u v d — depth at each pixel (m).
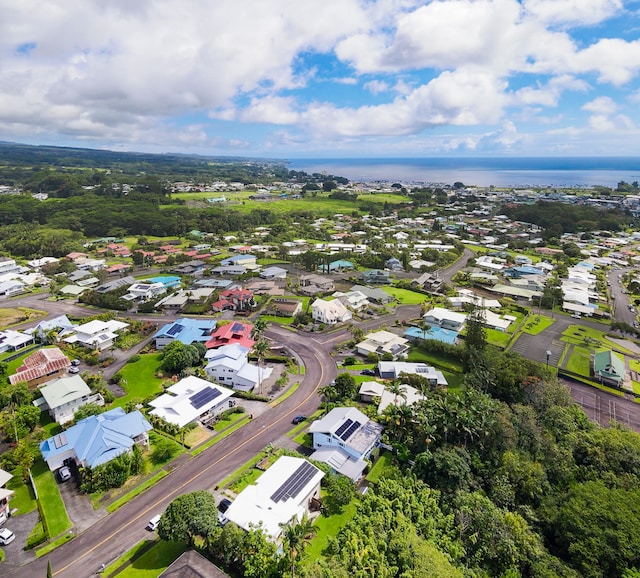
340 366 94.12
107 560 46.09
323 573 42.66
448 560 47.75
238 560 45.34
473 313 121.62
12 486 56.62
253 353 96.44
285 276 166.62
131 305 130.62
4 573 44.22
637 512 51.81
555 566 48.53
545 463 64.31
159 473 59.94
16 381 78.62
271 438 68.69
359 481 60.66
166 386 82.88
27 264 176.62
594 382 90.81
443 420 65.62
